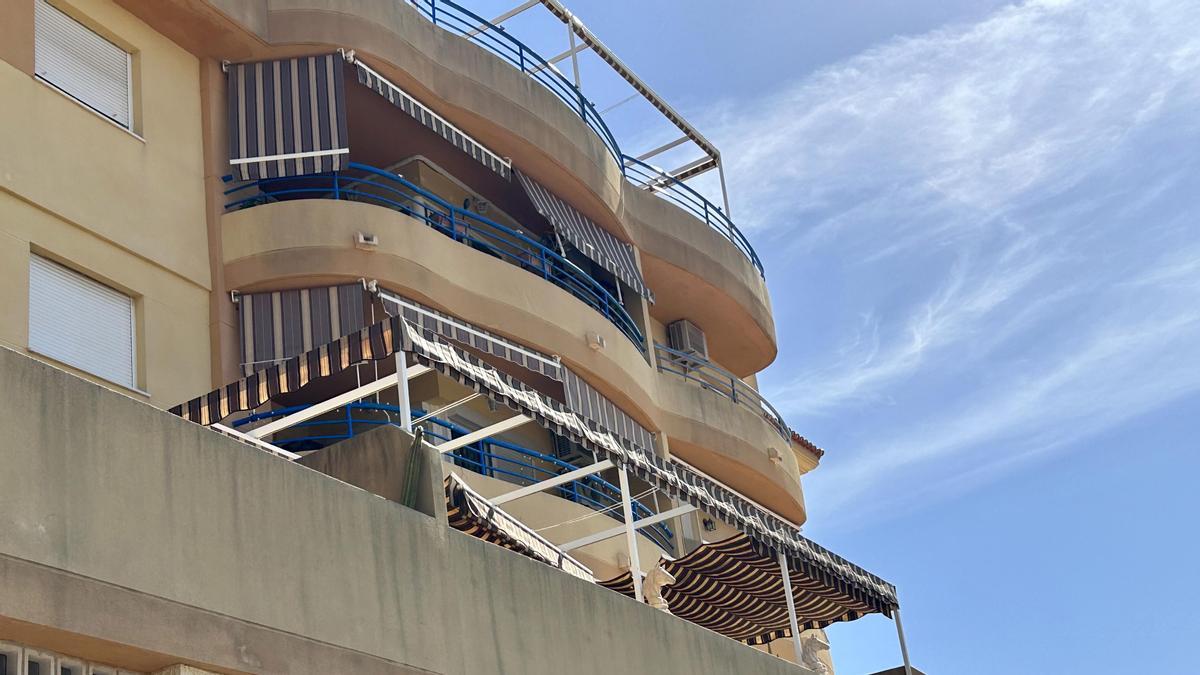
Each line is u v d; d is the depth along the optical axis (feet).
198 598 30.09
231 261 60.08
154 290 56.90
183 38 61.93
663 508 79.71
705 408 83.66
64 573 27.50
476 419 71.05
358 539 34.83
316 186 68.90
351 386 64.49
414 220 64.69
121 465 29.43
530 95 74.95
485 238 76.84
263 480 32.76
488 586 38.47
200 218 60.29
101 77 58.29
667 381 82.02
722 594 64.54
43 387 28.40
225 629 30.45
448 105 70.13
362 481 38.86
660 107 90.48
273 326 59.82
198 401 43.70
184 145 60.75
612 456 47.52
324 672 32.45
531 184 75.20
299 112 63.00
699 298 89.20
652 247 84.89
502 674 37.63
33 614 26.71
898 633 65.41
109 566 28.43
